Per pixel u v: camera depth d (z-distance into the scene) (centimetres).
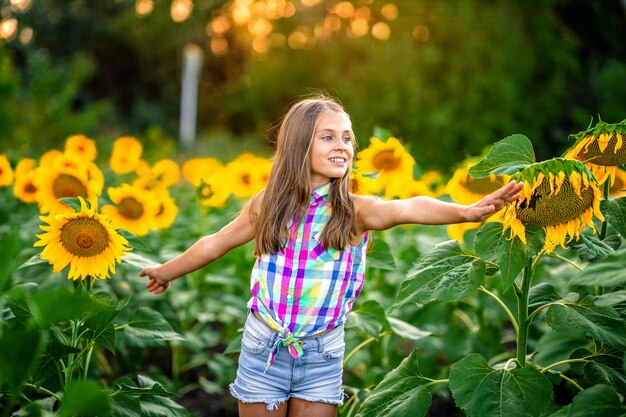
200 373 468
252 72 2025
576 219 223
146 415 267
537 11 1531
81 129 1322
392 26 1580
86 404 184
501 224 234
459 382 235
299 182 250
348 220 246
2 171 483
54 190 339
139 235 382
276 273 249
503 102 1432
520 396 228
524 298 249
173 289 439
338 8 1939
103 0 3303
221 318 451
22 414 244
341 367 260
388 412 246
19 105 1288
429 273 241
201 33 3070
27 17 3181
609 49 1764
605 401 204
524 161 225
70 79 1420
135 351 399
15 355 184
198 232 459
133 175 639
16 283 317
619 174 343
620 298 218
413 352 264
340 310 252
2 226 455
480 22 1485
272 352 247
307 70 1969
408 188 387
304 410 254
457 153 1430
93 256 266
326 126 250
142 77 3250
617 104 1326
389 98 1463
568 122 1591
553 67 1515
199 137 2458
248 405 257
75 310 186
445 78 1464
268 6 2131
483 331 407
